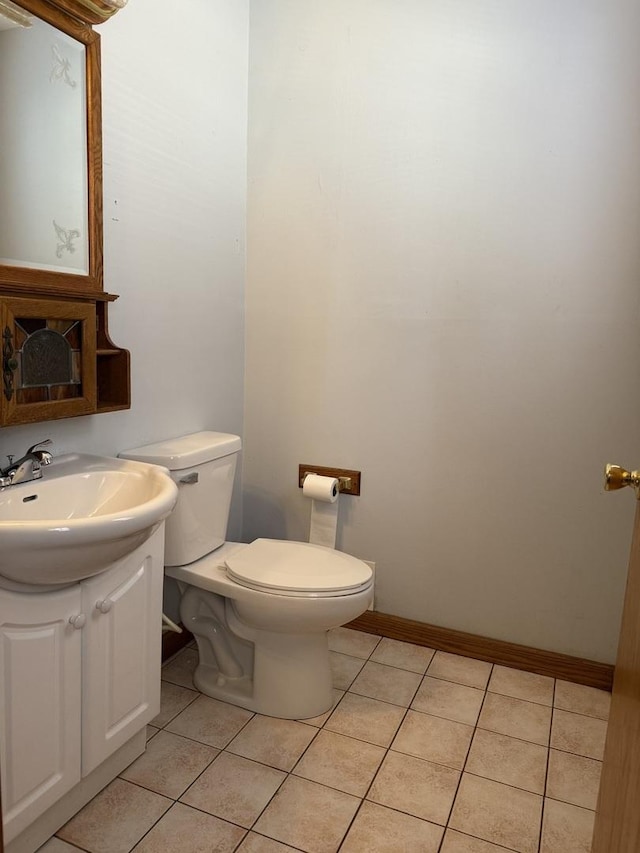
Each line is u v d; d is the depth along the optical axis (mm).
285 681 1917
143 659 1642
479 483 2244
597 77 1931
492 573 2266
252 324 2537
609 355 2020
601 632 2141
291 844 1469
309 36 2287
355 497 2453
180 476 1904
